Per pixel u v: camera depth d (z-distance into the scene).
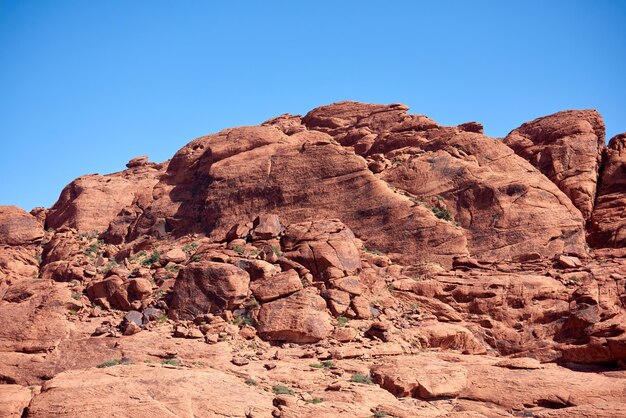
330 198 40.69
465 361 29.80
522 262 37.03
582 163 41.53
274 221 37.81
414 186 40.88
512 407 26.14
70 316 33.22
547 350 31.86
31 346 31.08
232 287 32.50
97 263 42.47
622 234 37.62
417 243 37.81
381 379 27.20
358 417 23.97
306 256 34.38
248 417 23.86
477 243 38.12
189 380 25.39
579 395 25.86
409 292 35.03
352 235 36.44
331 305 32.34
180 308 32.88
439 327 32.69
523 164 41.53
